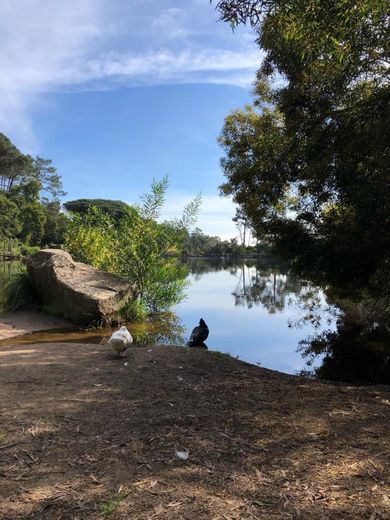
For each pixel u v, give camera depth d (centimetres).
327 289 1218
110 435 401
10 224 6250
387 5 446
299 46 562
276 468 347
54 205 9219
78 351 770
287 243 903
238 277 3453
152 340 1114
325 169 699
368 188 637
